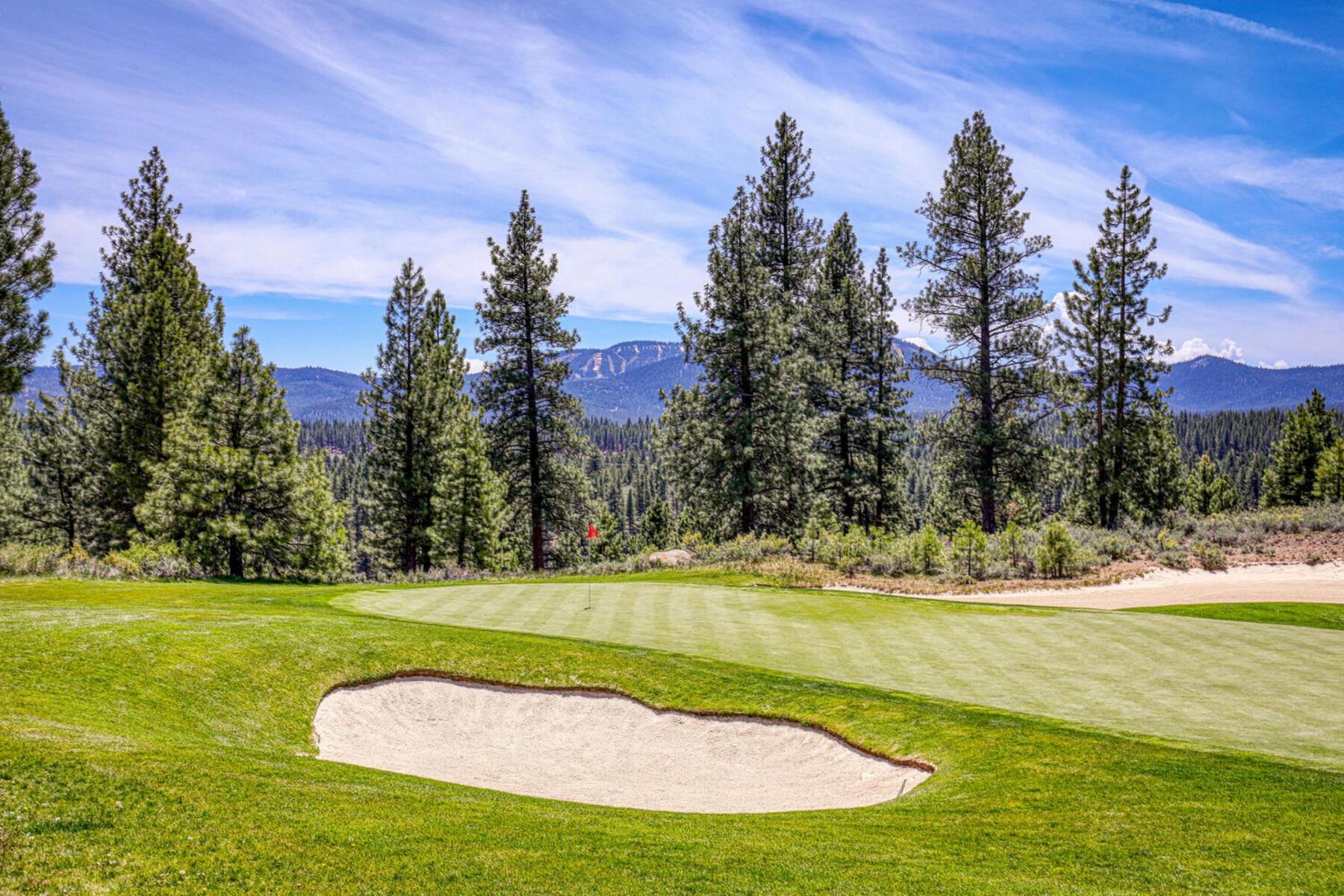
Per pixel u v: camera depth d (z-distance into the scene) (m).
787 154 44.38
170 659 13.28
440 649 15.98
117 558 26.02
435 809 8.10
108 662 12.48
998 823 8.03
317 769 9.52
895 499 42.44
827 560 29.38
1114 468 36.16
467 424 42.12
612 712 13.99
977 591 24.42
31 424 34.84
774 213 44.69
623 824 8.21
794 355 37.16
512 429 38.28
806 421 36.91
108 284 37.81
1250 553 27.09
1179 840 7.21
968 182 35.59
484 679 15.06
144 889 5.75
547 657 15.75
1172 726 10.65
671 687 14.45
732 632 17.80
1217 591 22.52
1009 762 9.85
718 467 36.62
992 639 16.31
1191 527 32.00
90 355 35.62
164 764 8.21
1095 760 9.48
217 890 5.85
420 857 6.70
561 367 38.94
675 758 12.45
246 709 12.55
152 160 38.47
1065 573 26.41
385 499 40.22
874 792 10.36
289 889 5.95
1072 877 6.57
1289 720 10.74
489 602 21.45
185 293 36.31
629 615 19.73
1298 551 26.53
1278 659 13.88
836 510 42.72
